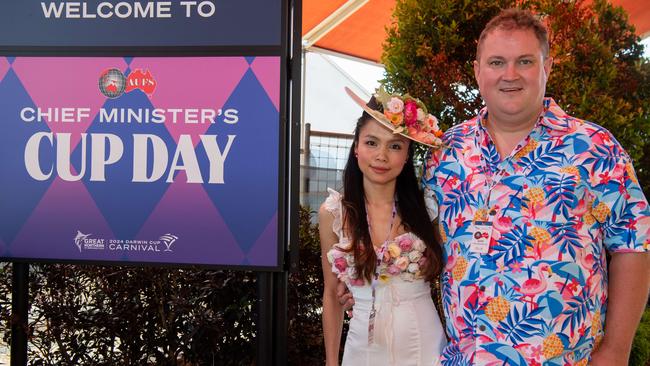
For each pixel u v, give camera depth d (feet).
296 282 11.90
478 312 6.47
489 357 6.38
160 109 9.21
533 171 6.32
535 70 6.26
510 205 6.37
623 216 6.16
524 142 6.38
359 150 7.51
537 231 6.23
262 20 9.04
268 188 9.07
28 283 10.09
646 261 6.23
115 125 9.30
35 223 9.46
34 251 9.48
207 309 11.12
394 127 7.13
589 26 12.25
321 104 24.18
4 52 9.43
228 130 9.12
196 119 9.16
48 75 9.38
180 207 9.23
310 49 22.35
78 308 10.85
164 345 11.16
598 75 11.73
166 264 9.27
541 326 6.18
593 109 11.49
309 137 20.06
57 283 10.84
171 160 9.22
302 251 12.11
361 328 7.43
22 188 9.48
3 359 12.92
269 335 9.30
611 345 6.35
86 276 10.99
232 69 9.09
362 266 7.30
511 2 11.86
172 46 9.18
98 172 9.34
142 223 9.30
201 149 9.16
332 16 19.69
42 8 9.35
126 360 10.99
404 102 7.38
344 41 21.91
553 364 6.18
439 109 11.83
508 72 6.26
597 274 6.31
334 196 7.77
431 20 11.91
